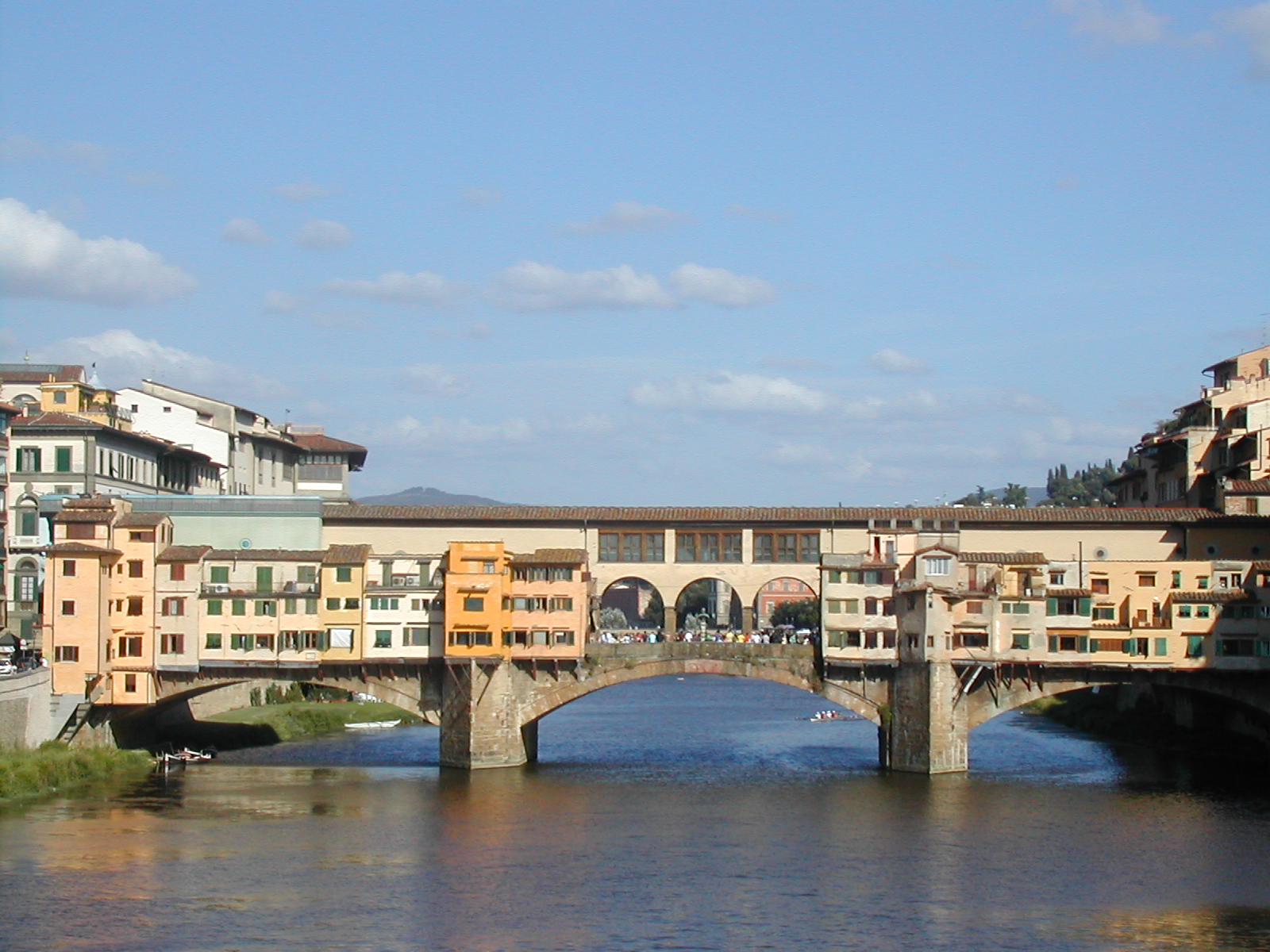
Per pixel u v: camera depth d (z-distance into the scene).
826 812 124.69
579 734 181.12
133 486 179.12
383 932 91.50
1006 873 104.94
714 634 173.88
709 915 95.31
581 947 89.31
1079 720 184.88
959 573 148.00
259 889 99.69
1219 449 176.62
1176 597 145.50
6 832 113.94
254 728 168.25
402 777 140.12
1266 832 117.06
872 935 91.81
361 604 146.75
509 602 147.12
